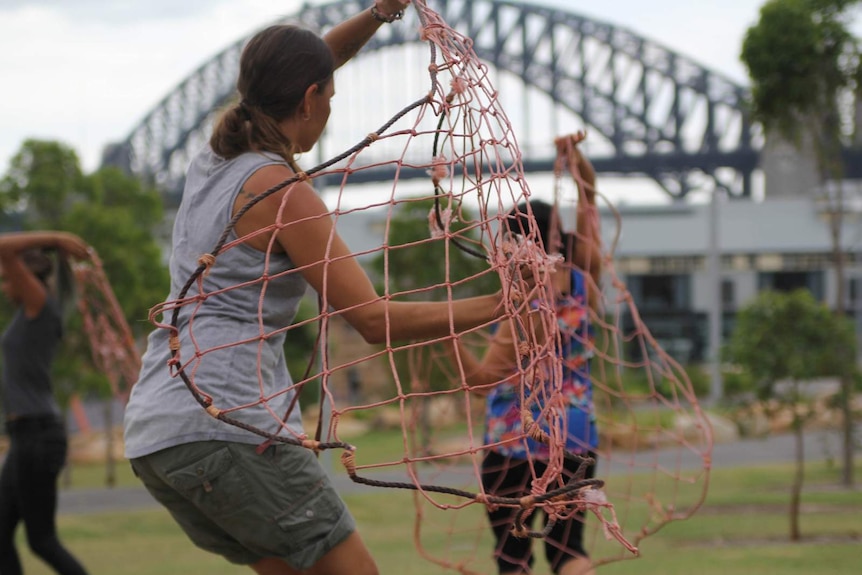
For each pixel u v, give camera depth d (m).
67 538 9.62
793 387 12.51
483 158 2.36
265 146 2.38
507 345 3.58
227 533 2.40
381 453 19.83
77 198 18.94
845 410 12.69
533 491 2.09
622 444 17.47
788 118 12.85
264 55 2.38
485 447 2.04
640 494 11.09
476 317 2.28
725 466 15.80
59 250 4.84
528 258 2.20
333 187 31.17
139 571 6.85
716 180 83.69
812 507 9.98
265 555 2.30
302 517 2.24
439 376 10.60
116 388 5.57
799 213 42.47
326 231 2.25
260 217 2.27
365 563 2.32
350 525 2.32
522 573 3.82
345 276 2.24
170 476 2.21
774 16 12.60
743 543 7.45
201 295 2.19
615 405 9.49
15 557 4.62
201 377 2.21
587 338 3.76
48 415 4.57
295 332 19.00
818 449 19.28
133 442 2.26
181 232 2.38
